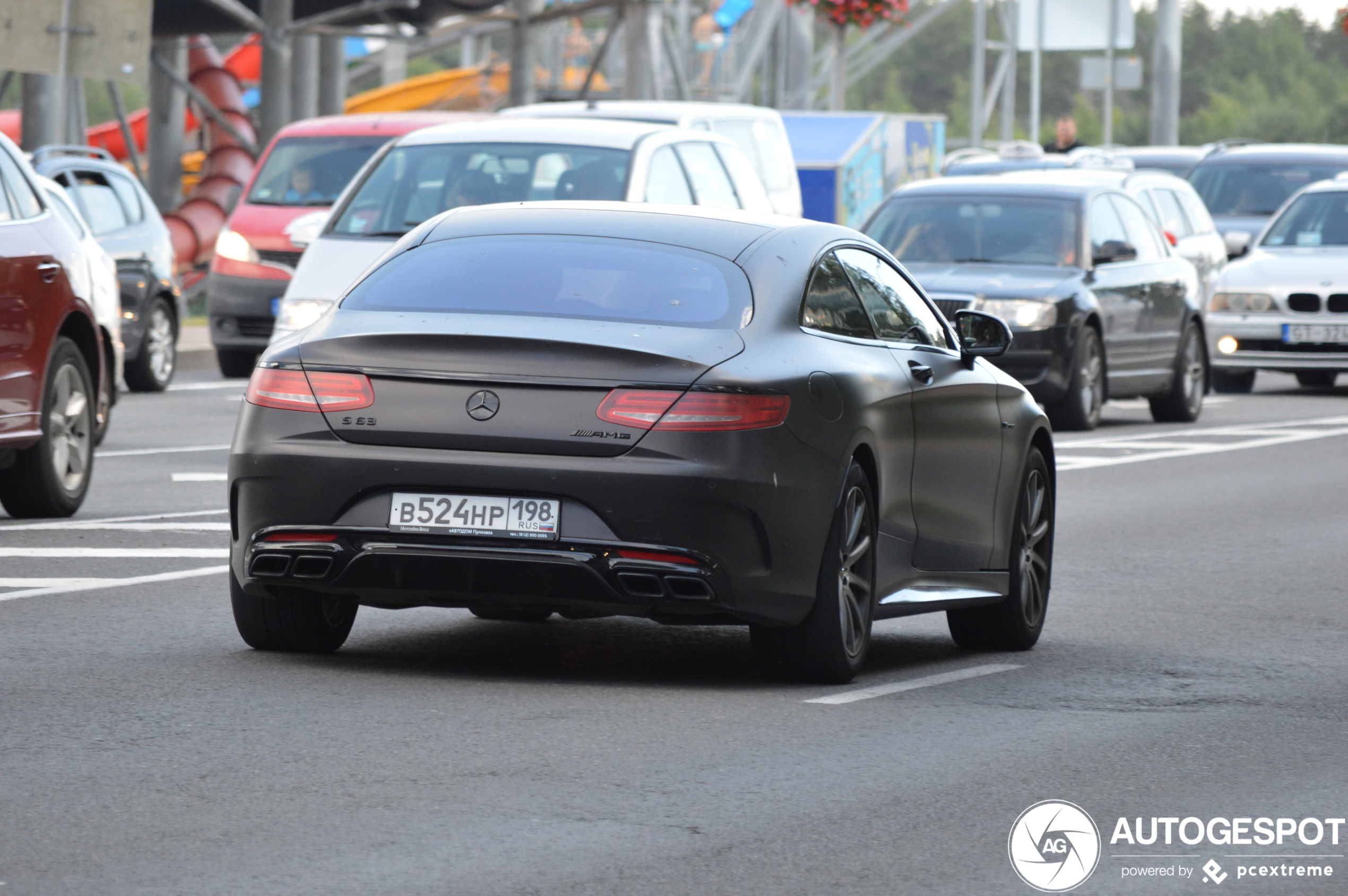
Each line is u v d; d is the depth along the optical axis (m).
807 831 14.96
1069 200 51.44
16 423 29.56
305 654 21.31
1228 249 69.00
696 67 123.00
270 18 89.19
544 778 16.20
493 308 19.94
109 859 13.74
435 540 19.00
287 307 39.72
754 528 19.11
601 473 18.75
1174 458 45.28
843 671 20.52
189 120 127.38
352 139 60.09
